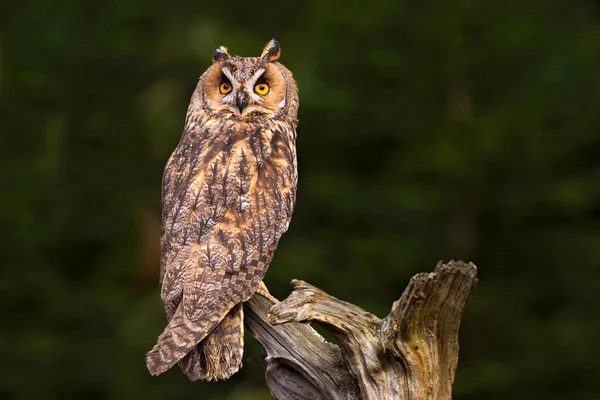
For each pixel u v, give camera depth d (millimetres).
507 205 29109
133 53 32219
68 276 31266
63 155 31844
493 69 31547
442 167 28766
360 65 30906
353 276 27719
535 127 29641
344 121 29906
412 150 29641
